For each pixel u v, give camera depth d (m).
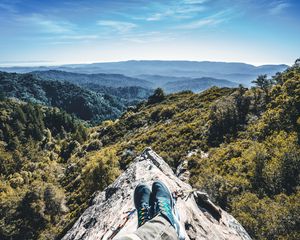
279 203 20.22
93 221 5.41
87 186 42.44
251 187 23.03
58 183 57.78
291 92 35.16
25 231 40.88
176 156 37.41
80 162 61.16
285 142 26.73
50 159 85.12
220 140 36.44
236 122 38.25
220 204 21.78
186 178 29.56
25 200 43.62
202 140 38.31
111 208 5.29
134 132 68.31
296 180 22.52
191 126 43.88
